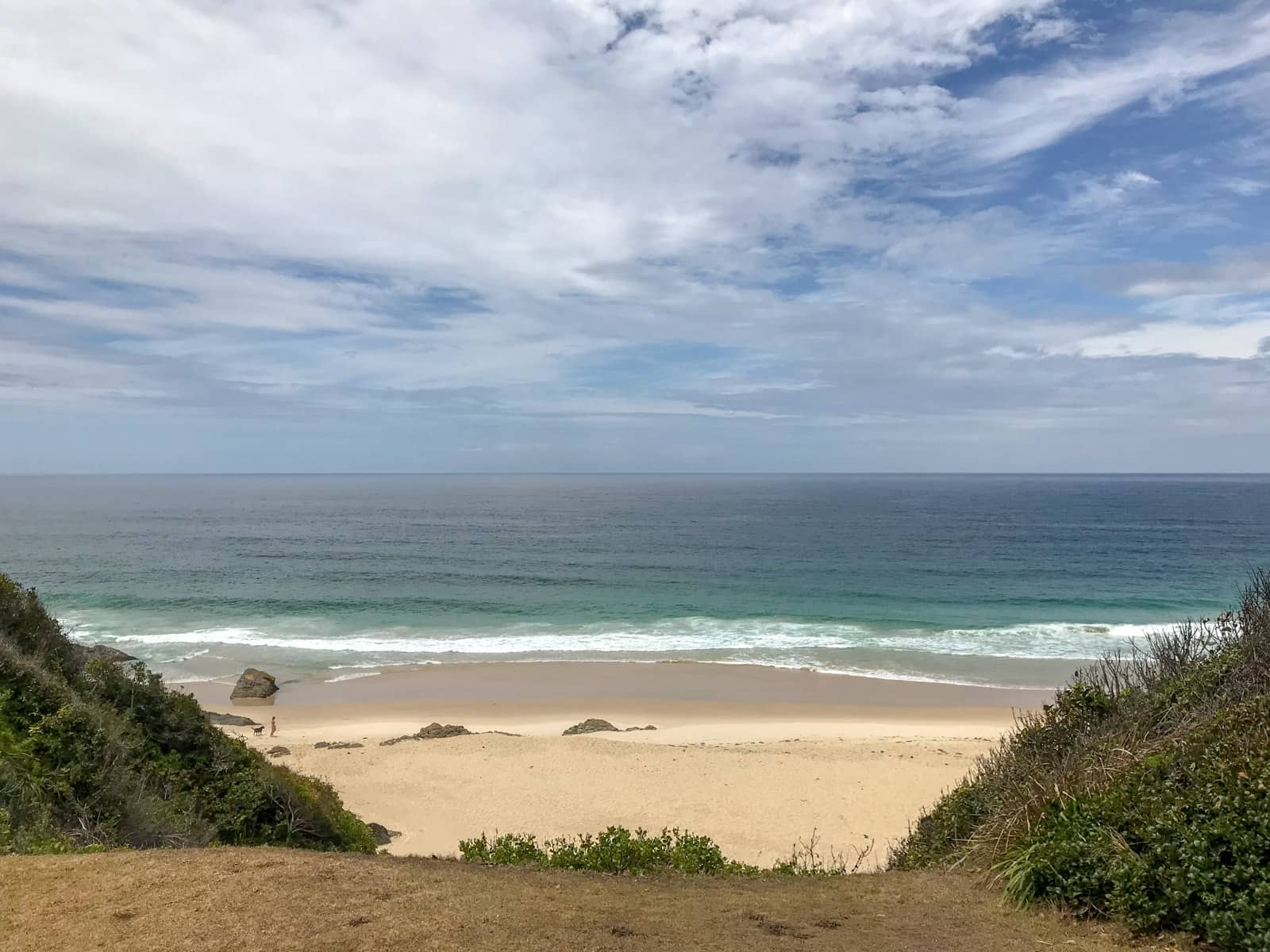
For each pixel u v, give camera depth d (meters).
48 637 10.50
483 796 16.50
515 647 33.12
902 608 41.25
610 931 4.49
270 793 9.52
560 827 14.82
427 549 69.94
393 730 22.30
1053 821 5.36
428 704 25.27
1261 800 4.31
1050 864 4.98
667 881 5.88
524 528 92.00
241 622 38.69
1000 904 5.08
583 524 97.62
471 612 41.34
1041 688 26.20
